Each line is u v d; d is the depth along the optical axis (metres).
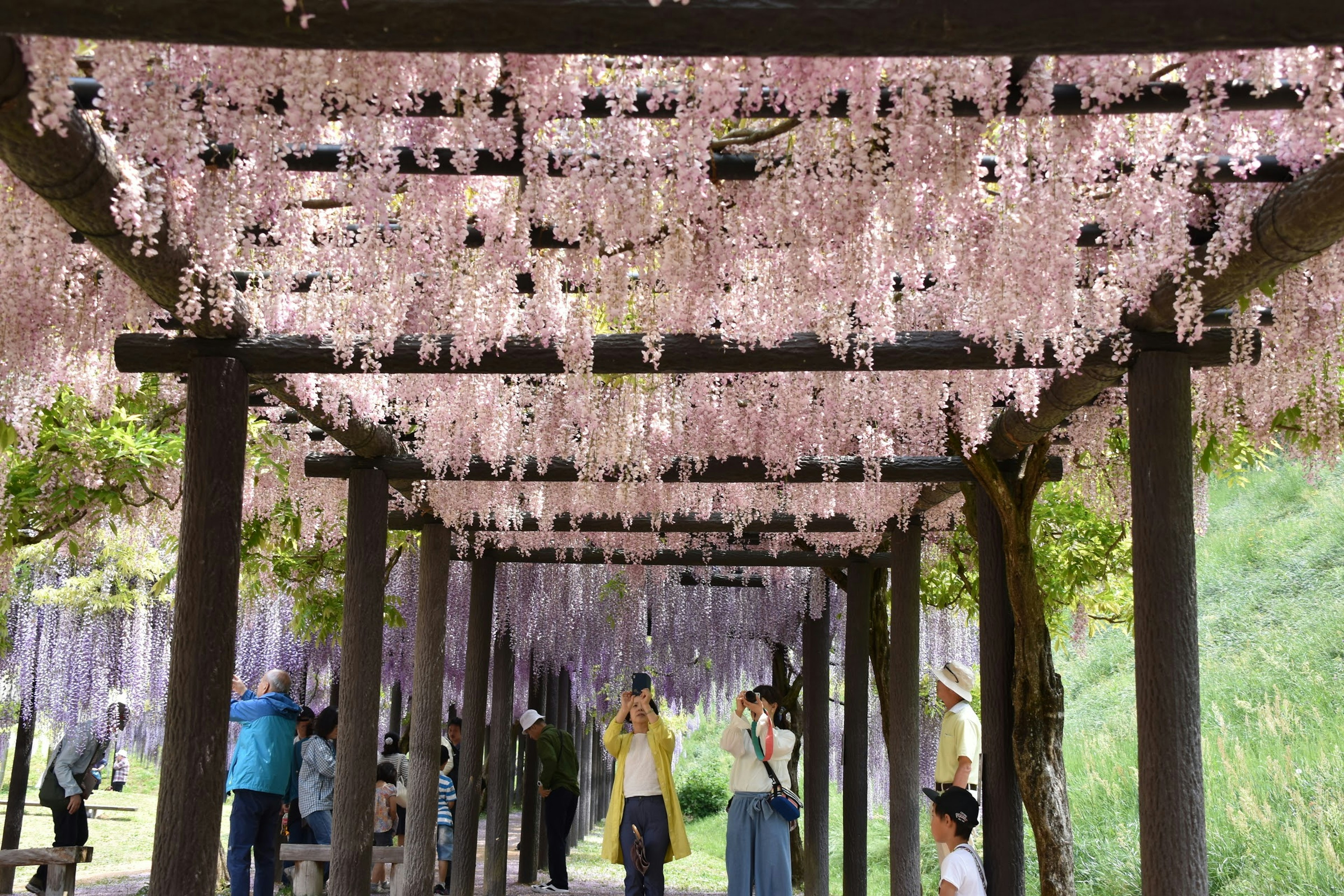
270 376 4.25
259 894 6.27
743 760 6.77
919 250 3.43
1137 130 3.03
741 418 5.26
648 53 2.00
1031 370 4.27
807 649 9.40
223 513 3.87
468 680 8.34
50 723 9.14
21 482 5.31
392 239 3.36
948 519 7.05
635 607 10.31
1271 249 3.18
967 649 9.90
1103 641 12.98
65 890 6.16
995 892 5.27
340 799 5.52
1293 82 2.57
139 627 8.88
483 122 2.71
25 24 1.89
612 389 5.07
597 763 18.33
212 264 3.18
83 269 3.74
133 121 2.56
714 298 3.70
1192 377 4.80
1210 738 8.84
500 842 9.10
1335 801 7.00
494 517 6.70
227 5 1.89
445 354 4.11
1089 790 8.91
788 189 3.07
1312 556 11.38
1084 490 6.22
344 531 8.01
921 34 1.93
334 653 10.53
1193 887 3.53
